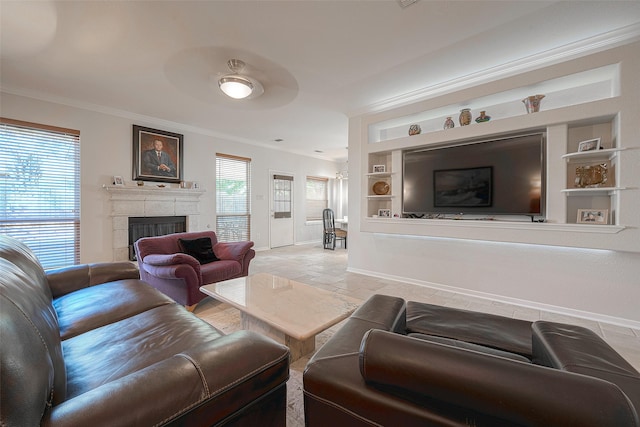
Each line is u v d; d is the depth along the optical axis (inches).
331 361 35.6
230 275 121.9
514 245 115.7
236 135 219.9
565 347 38.7
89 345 48.2
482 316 59.6
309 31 89.3
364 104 152.9
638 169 88.1
